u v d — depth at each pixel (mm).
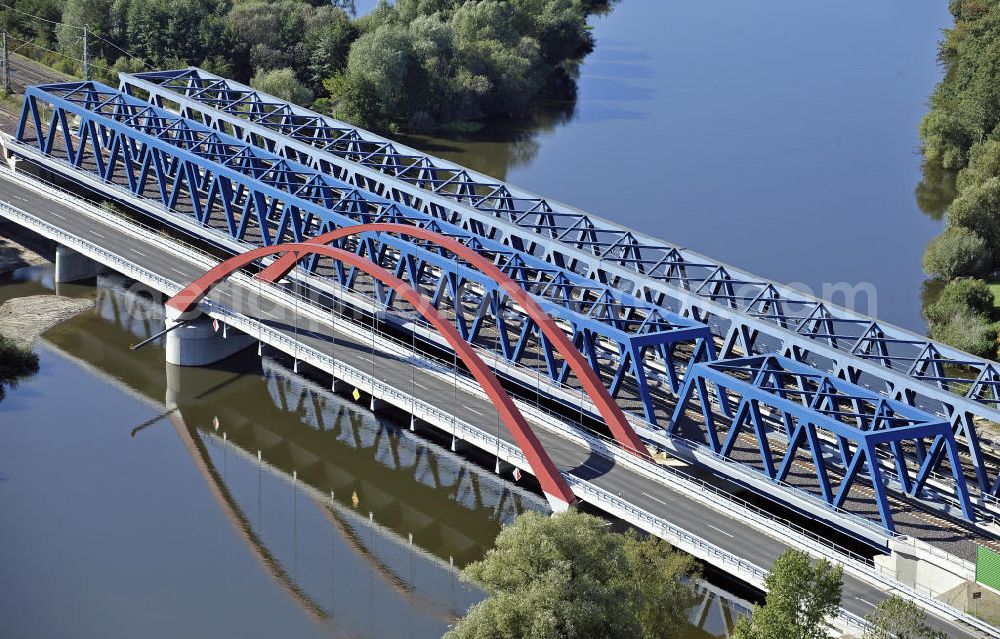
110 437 138500
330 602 111625
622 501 116312
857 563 107938
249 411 144875
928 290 179875
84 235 172500
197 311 153250
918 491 116125
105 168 199250
